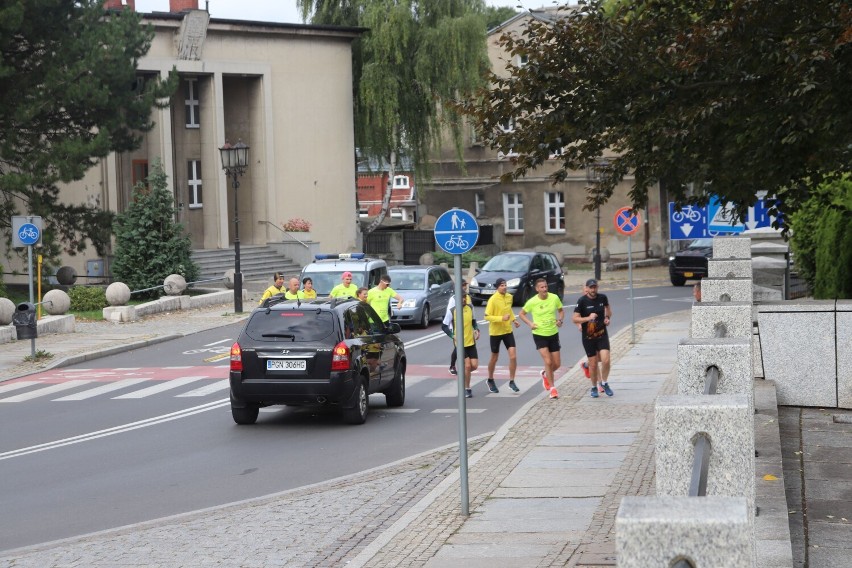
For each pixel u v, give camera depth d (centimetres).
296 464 1466
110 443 1666
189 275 4303
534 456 1403
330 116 5494
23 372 2522
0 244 4372
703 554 331
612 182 1553
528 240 6344
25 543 1100
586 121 1464
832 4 1320
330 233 5522
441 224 1164
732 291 1429
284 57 5325
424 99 5425
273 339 1759
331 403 1758
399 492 1261
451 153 6475
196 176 5275
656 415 545
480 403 1973
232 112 5350
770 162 1372
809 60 1253
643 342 2762
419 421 1802
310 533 1091
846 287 2119
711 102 1331
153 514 1209
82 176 3797
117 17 4159
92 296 3881
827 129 1288
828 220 2138
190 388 2239
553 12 6044
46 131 3947
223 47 5125
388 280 2562
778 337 1396
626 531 336
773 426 1140
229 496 1288
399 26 5344
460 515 1108
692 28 1380
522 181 6331
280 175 5353
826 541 811
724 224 2155
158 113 4941
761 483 897
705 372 775
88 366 2650
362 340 1816
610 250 6184
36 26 3822
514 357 2081
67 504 1269
